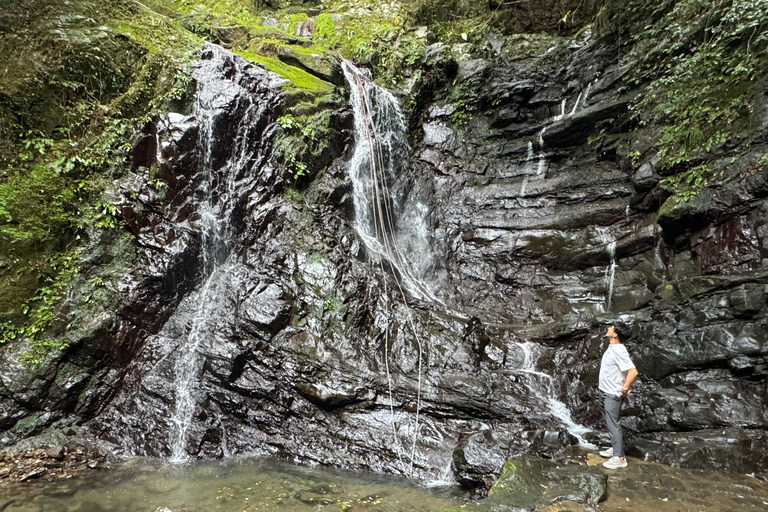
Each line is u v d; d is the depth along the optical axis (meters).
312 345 8.07
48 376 7.23
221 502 5.52
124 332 7.92
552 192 11.56
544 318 9.98
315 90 11.12
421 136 13.78
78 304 7.79
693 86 9.42
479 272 11.20
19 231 7.62
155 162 8.95
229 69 10.22
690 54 10.01
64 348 7.39
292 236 9.46
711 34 9.55
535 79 13.46
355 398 7.47
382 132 12.68
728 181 8.10
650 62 10.89
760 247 7.53
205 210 9.21
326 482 6.24
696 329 7.19
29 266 7.61
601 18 12.82
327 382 7.61
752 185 7.75
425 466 6.66
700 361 6.97
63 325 7.58
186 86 9.65
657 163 9.44
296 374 7.73
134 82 9.37
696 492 5.14
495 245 11.36
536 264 10.90
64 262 7.91
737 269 7.68
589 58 12.91
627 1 12.12
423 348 8.20
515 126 13.41
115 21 9.76
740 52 8.77
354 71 13.31
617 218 10.43
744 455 5.75
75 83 8.73
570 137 12.09
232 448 7.29
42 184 7.98
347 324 8.45
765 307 6.64
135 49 9.59
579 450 6.38
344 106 11.40
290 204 9.83
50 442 6.82
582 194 11.12
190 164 9.13
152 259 8.44
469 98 13.94
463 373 7.87
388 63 14.32
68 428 7.18
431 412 7.38
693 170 8.65
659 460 5.96
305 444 7.21
